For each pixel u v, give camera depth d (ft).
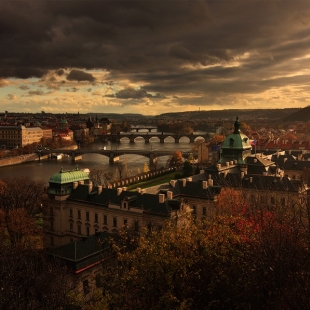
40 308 200.64
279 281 127.65
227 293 145.18
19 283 224.12
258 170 583.58
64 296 219.20
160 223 377.91
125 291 169.58
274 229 156.15
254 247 154.81
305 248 139.54
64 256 306.35
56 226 470.80
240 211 262.47
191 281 156.25
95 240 333.01
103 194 444.96
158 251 161.79
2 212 428.97
